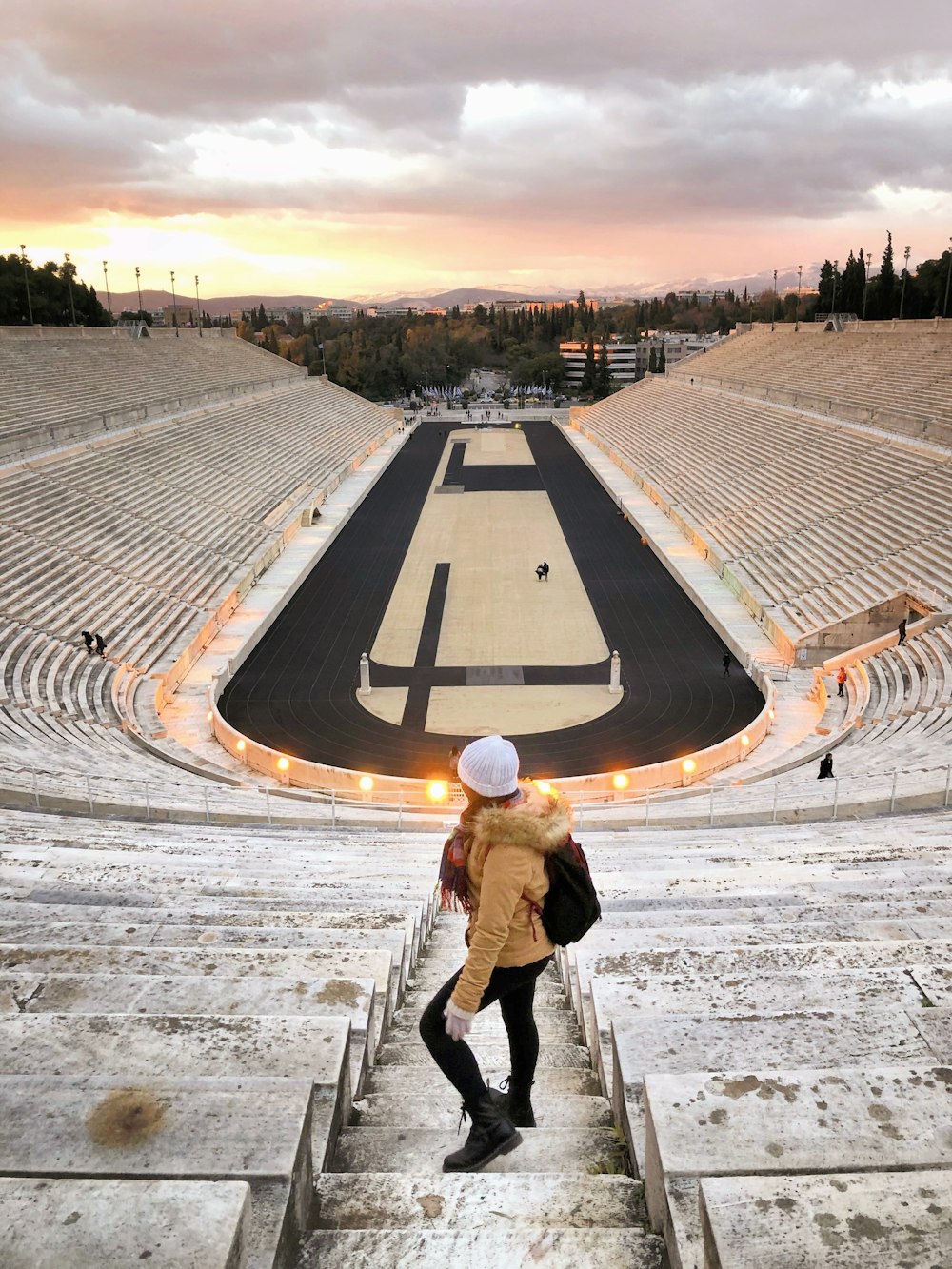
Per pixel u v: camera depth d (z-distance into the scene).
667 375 104.12
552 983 7.36
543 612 41.31
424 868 11.24
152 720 28.11
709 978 4.73
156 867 10.48
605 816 17.48
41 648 30.36
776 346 89.19
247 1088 3.18
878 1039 3.74
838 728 27.59
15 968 5.20
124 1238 2.27
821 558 40.09
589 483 72.62
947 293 92.19
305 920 7.44
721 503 52.91
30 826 13.51
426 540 54.91
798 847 12.27
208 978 4.74
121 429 55.25
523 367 158.12
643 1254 2.88
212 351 95.06
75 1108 2.94
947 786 16.73
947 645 29.77
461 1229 3.10
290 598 43.41
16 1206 2.36
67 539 38.62
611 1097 4.55
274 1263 2.55
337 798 21.89
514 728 29.89
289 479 62.00
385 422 104.06
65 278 102.62
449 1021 3.72
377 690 33.06
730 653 35.84
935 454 44.31
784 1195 2.39
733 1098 2.96
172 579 39.47
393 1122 4.40
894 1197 2.37
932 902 7.31
